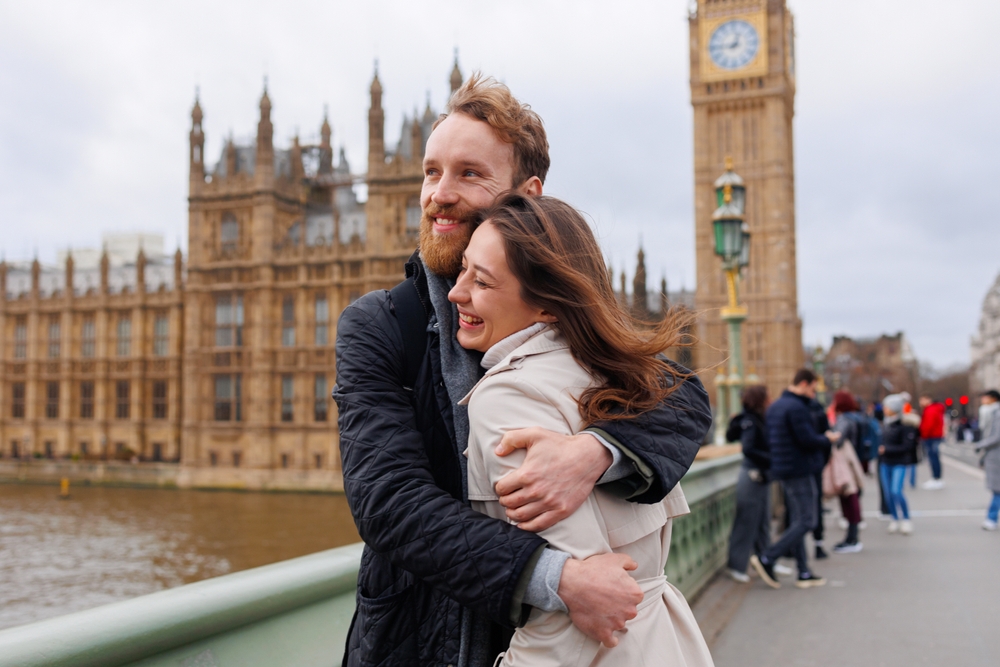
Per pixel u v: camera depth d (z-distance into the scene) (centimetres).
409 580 207
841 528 1447
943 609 776
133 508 5784
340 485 6300
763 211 8056
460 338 218
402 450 198
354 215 7056
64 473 7356
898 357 12444
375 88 6481
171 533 4791
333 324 6525
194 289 6875
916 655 627
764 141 8094
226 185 6862
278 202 6931
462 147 230
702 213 8169
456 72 6372
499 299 209
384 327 216
